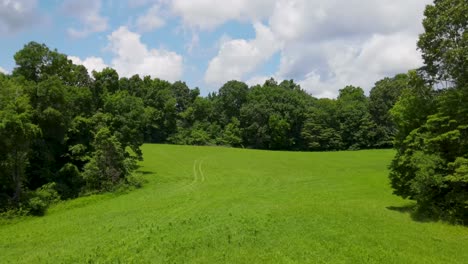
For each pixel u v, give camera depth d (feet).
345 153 277.85
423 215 83.10
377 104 348.18
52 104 133.28
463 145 77.51
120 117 163.94
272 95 396.37
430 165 76.84
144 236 70.64
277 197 116.78
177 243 64.54
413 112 88.28
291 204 100.63
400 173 88.07
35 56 140.67
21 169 112.98
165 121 394.11
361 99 401.90
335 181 154.92
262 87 432.25
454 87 83.15
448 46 80.18
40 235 81.97
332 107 367.45
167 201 113.70
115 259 58.18
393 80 363.76
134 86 400.06
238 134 391.45
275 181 161.17
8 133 106.32
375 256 55.67
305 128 371.76
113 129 160.76
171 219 85.20
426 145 80.89
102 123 153.07
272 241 63.82
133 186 146.82
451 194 77.92
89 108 160.76
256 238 65.82
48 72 145.07
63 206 117.70
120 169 146.30
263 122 385.09
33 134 113.60
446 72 83.35
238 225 75.41
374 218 80.48
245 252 58.54
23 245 74.33
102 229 81.05
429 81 86.69
